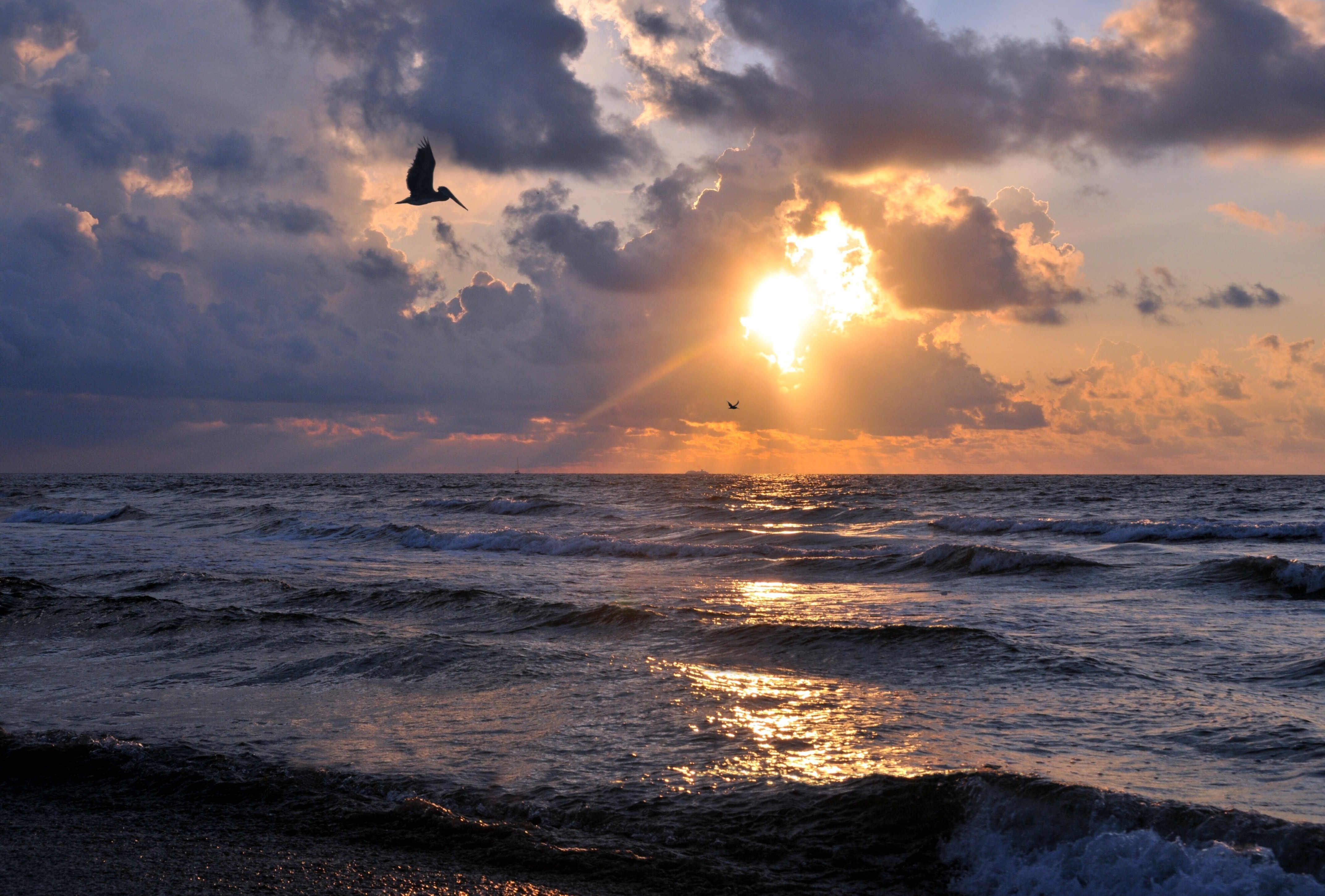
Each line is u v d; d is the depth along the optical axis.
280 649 12.38
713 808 6.55
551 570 24.69
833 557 25.52
